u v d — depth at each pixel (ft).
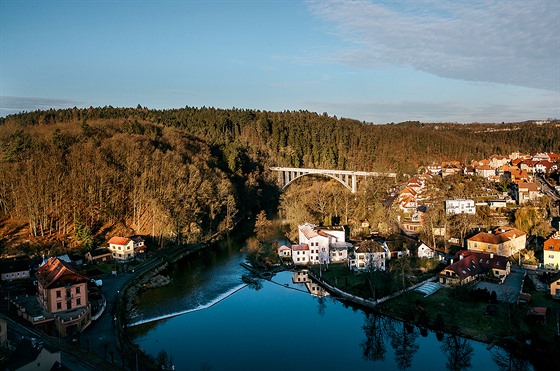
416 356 232.32
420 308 276.21
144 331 258.16
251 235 489.26
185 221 432.66
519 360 221.46
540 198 498.28
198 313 285.23
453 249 396.78
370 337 254.88
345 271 354.54
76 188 431.84
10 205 430.20
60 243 385.09
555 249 333.42
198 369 215.31
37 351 182.70
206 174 529.86
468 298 283.79
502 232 385.70
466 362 221.25
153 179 469.16
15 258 335.47
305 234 395.75
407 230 470.80
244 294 319.47
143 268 358.02
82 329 245.45
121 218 448.24
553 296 279.90
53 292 250.57
